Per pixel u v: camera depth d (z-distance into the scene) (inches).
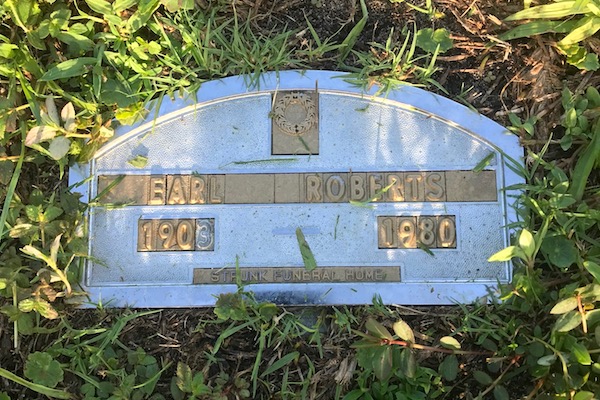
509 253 8.8
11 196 9.2
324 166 9.6
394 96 9.7
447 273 9.4
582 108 9.6
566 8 9.7
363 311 9.4
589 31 9.6
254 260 9.5
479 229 9.5
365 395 9.1
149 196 9.6
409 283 9.4
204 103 9.8
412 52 9.8
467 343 9.4
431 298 9.4
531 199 9.3
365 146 9.7
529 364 9.0
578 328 8.9
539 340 8.9
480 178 9.6
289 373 9.3
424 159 9.6
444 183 9.6
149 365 9.3
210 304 9.4
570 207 9.4
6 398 9.2
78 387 9.3
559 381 8.7
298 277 9.4
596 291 8.5
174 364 9.4
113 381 9.3
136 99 9.7
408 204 9.5
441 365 9.1
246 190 9.6
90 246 9.5
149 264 9.5
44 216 9.4
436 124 9.7
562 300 8.7
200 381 9.0
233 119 9.7
